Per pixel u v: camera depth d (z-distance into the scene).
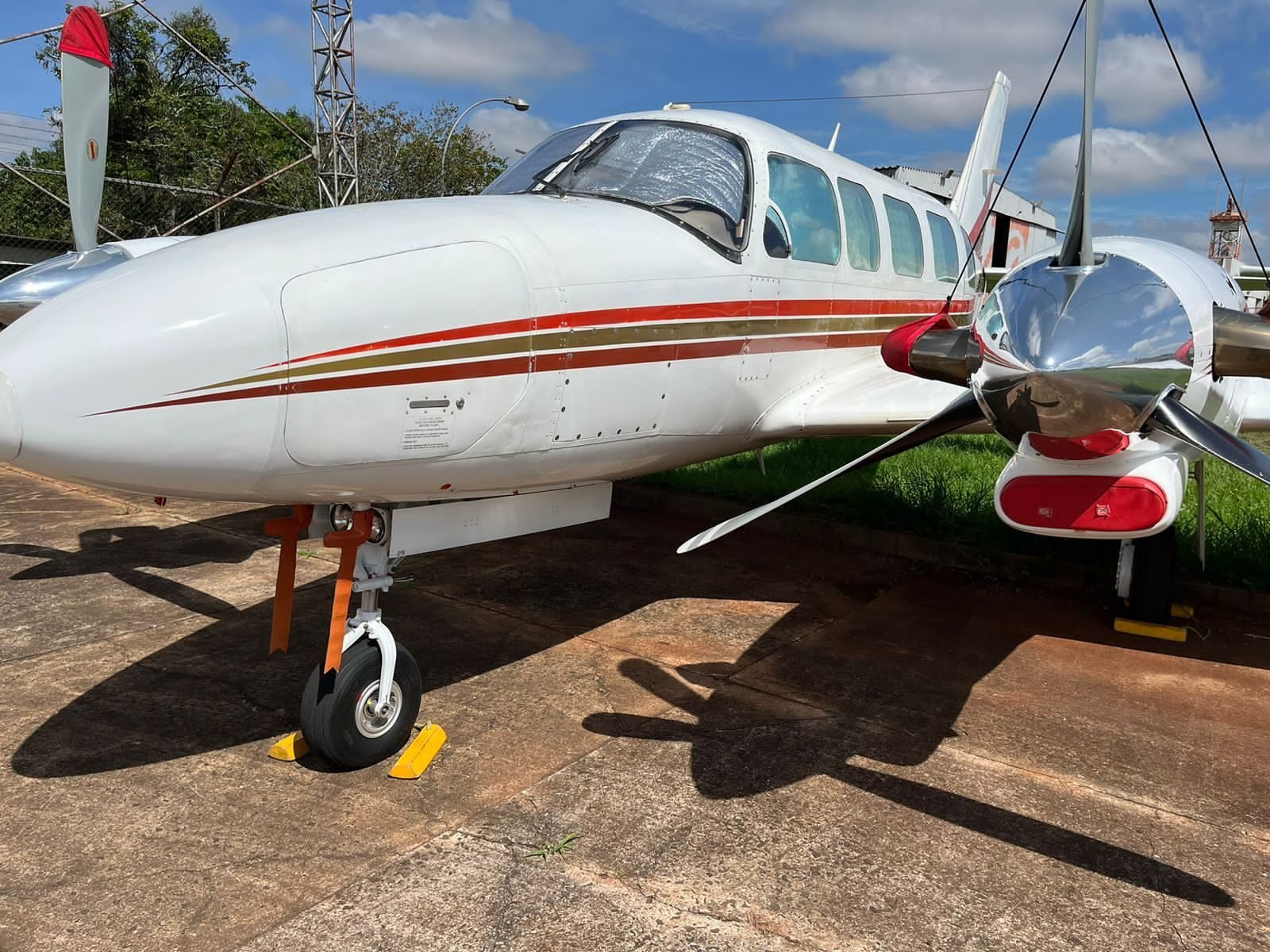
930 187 19.77
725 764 3.25
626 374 3.56
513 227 3.30
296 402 2.69
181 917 2.34
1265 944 2.35
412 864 2.60
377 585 3.27
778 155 4.54
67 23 6.91
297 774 3.12
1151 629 4.71
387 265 2.89
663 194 4.05
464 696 3.80
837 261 4.88
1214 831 2.89
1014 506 3.27
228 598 4.98
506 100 21.67
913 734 3.54
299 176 23.31
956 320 6.73
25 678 3.87
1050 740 3.51
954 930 2.37
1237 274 4.15
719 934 2.32
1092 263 3.16
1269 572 5.18
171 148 22.75
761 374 4.35
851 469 3.48
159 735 3.38
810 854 2.70
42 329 2.54
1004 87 9.20
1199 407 3.27
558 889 2.49
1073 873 2.64
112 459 2.51
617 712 3.67
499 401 3.12
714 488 7.40
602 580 5.49
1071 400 2.98
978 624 4.84
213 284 2.65
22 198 22.94
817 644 4.51
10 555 5.72
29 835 2.70
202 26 28.72
